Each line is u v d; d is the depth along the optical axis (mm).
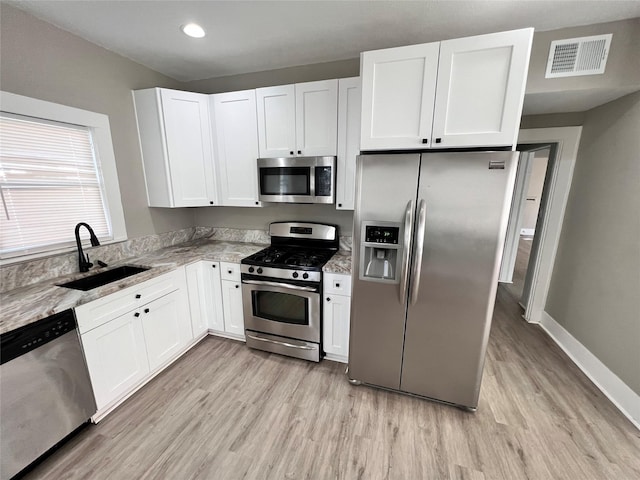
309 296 2211
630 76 1848
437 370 1849
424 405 1905
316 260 2348
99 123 2164
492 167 1506
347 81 2135
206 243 3062
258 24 1907
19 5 1653
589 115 2441
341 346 2285
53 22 1837
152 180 2559
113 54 2252
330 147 2287
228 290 2521
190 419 1783
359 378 2055
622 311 1933
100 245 2213
